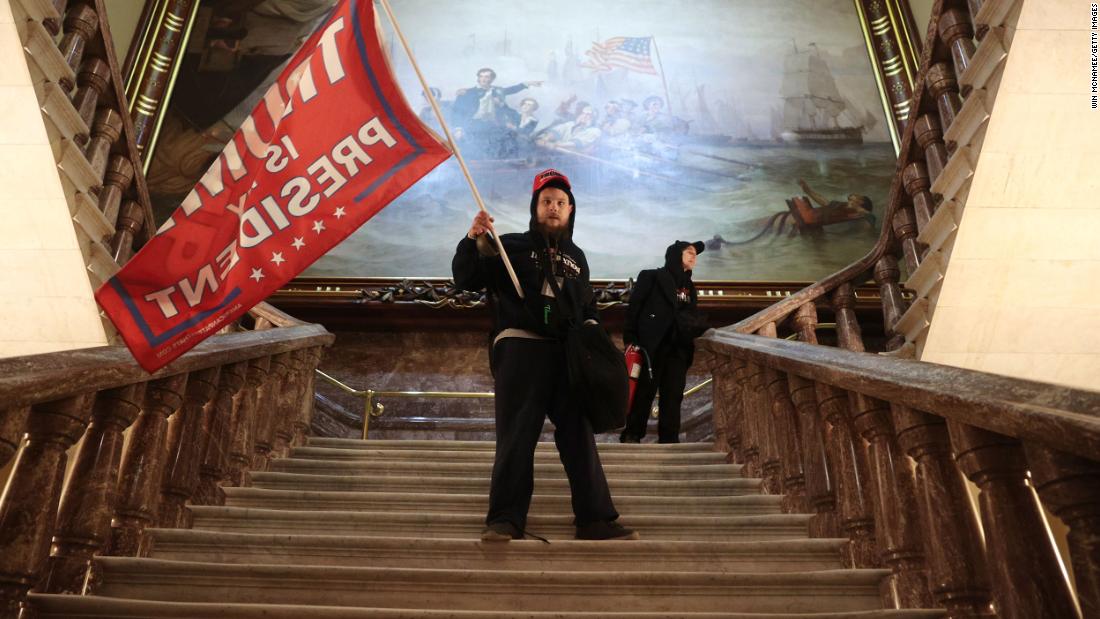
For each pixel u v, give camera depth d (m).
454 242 7.88
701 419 7.09
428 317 7.53
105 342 4.81
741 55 8.90
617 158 8.30
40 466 2.22
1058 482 1.62
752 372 4.18
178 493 3.19
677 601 2.60
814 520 3.19
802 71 8.79
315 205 2.78
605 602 2.60
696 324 5.28
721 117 8.53
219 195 2.81
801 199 8.09
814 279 7.63
